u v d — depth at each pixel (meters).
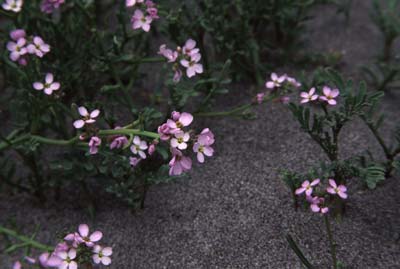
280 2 0.74
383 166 0.65
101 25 0.81
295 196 0.63
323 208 0.58
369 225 0.63
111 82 0.74
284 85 0.68
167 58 0.70
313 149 0.69
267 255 0.62
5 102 0.73
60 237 0.59
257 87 0.75
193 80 0.75
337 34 0.83
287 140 0.70
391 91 0.76
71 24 0.72
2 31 0.68
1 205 0.67
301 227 0.63
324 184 0.64
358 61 0.79
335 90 0.62
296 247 0.59
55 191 0.67
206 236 0.63
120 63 0.73
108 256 0.59
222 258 0.62
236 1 0.73
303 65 0.78
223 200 0.66
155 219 0.65
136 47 0.73
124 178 0.65
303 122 0.62
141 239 0.64
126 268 0.62
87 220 0.65
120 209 0.66
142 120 0.60
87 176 0.64
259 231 0.63
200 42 0.72
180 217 0.65
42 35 0.69
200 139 0.58
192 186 0.67
